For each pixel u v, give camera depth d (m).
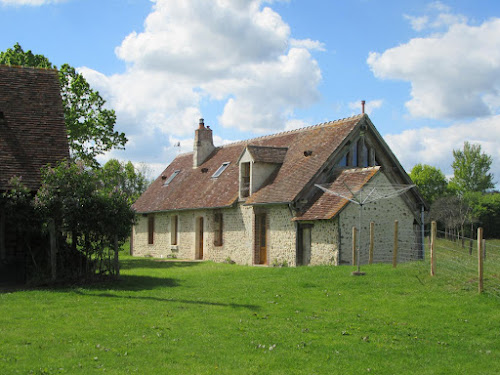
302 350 8.84
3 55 30.50
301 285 14.74
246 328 10.13
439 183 60.44
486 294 12.55
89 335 9.39
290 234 22.44
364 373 7.86
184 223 31.05
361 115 24.59
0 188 15.34
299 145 26.47
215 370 7.78
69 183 15.41
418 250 22.88
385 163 25.31
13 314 10.95
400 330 10.15
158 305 12.16
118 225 15.63
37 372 7.45
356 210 21.02
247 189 25.95
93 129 30.70
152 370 7.71
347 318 11.04
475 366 8.24
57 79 19.95
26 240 15.47
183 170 36.16
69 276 15.41
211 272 19.14
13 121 17.78
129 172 59.12
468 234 46.97
